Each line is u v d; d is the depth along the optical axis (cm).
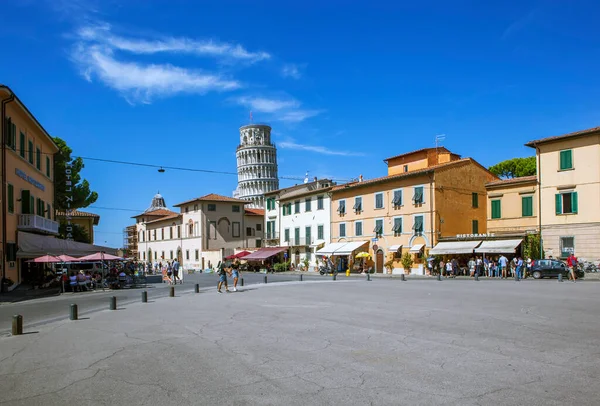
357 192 5831
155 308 2030
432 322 1446
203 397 761
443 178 4956
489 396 739
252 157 14550
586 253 3903
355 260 5747
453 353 1030
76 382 866
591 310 1644
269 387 808
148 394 783
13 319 1399
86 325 1556
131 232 14088
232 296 2519
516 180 4469
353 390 783
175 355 1060
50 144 4378
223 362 986
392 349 1080
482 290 2547
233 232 8288
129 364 988
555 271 3644
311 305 1975
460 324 1398
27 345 1225
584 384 793
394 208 5316
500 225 4591
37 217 3503
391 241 5331
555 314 1560
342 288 2859
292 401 734
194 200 8094
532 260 4050
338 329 1355
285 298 2308
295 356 1030
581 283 3066
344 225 6016
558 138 4059
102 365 987
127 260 5969
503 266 4028
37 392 811
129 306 2170
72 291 3394
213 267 7638
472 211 5181
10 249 3164
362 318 1561
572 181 4006
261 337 1255
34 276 3716
